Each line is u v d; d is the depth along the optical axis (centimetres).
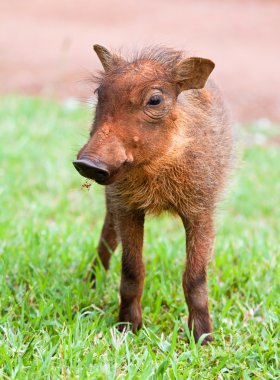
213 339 915
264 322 952
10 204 1457
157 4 4488
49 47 3388
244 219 1515
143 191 895
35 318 913
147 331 898
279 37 3794
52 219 1449
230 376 814
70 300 973
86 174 751
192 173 886
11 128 1988
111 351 848
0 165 1700
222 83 2858
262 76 2998
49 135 1972
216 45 3562
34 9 4366
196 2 4547
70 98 2511
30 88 2678
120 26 3959
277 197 1645
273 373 816
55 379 764
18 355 812
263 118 2430
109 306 1006
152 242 1250
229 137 1005
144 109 805
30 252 1142
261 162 1873
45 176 1655
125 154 782
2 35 3659
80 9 4366
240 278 1098
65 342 837
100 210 1513
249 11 4322
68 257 1146
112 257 1155
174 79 848
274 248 1262
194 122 884
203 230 920
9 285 1031
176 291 1063
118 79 810
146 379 766
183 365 824
